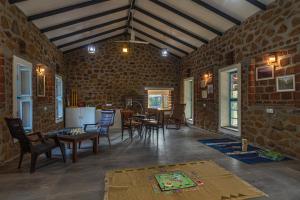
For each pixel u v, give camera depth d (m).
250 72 4.49
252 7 4.18
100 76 8.03
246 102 4.67
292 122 3.46
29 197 2.21
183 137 5.48
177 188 2.35
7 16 3.39
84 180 2.65
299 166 3.11
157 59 8.53
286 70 3.55
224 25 5.23
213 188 2.35
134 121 5.82
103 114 4.90
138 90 8.32
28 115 4.32
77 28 5.91
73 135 3.65
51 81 5.93
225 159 3.48
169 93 8.70
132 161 3.42
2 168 3.11
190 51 7.72
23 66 4.15
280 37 3.67
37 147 3.09
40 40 5.03
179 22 5.81
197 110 7.27
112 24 6.64
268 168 3.03
